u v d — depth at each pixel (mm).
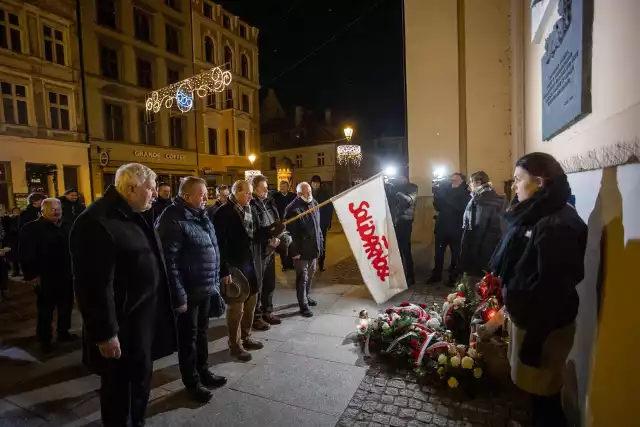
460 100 6664
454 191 5648
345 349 3648
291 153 35062
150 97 18797
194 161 21844
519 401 2715
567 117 2656
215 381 3051
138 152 18781
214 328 4375
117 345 2096
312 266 4840
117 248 2129
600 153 2066
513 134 6156
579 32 2365
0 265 6051
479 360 2855
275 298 5449
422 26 6816
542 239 1872
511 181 5945
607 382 1780
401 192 5957
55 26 15586
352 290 5715
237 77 24312
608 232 1906
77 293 2037
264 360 3475
